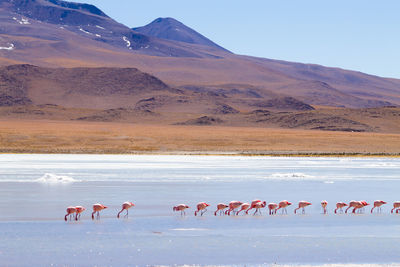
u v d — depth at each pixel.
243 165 126.38
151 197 66.88
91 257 36.91
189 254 37.84
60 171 104.38
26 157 147.50
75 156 155.62
